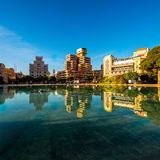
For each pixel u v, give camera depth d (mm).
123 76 80438
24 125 10055
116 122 10453
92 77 136000
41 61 186500
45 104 17938
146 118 11273
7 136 8234
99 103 18125
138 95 24938
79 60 187250
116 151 6520
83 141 7539
